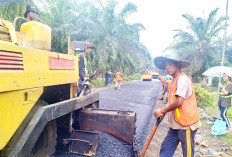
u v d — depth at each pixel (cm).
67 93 354
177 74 280
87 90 401
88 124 369
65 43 1573
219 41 2355
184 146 268
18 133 217
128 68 2633
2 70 173
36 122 222
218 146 451
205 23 2397
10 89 180
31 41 287
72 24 1623
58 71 284
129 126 354
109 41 1872
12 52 189
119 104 873
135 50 2209
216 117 648
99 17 2052
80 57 460
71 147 341
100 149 357
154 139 477
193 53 2322
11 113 185
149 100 1048
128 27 2086
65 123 352
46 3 1402
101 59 1784
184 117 263
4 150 209
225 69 590
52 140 297
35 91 224
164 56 279
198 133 538
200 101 925
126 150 367
